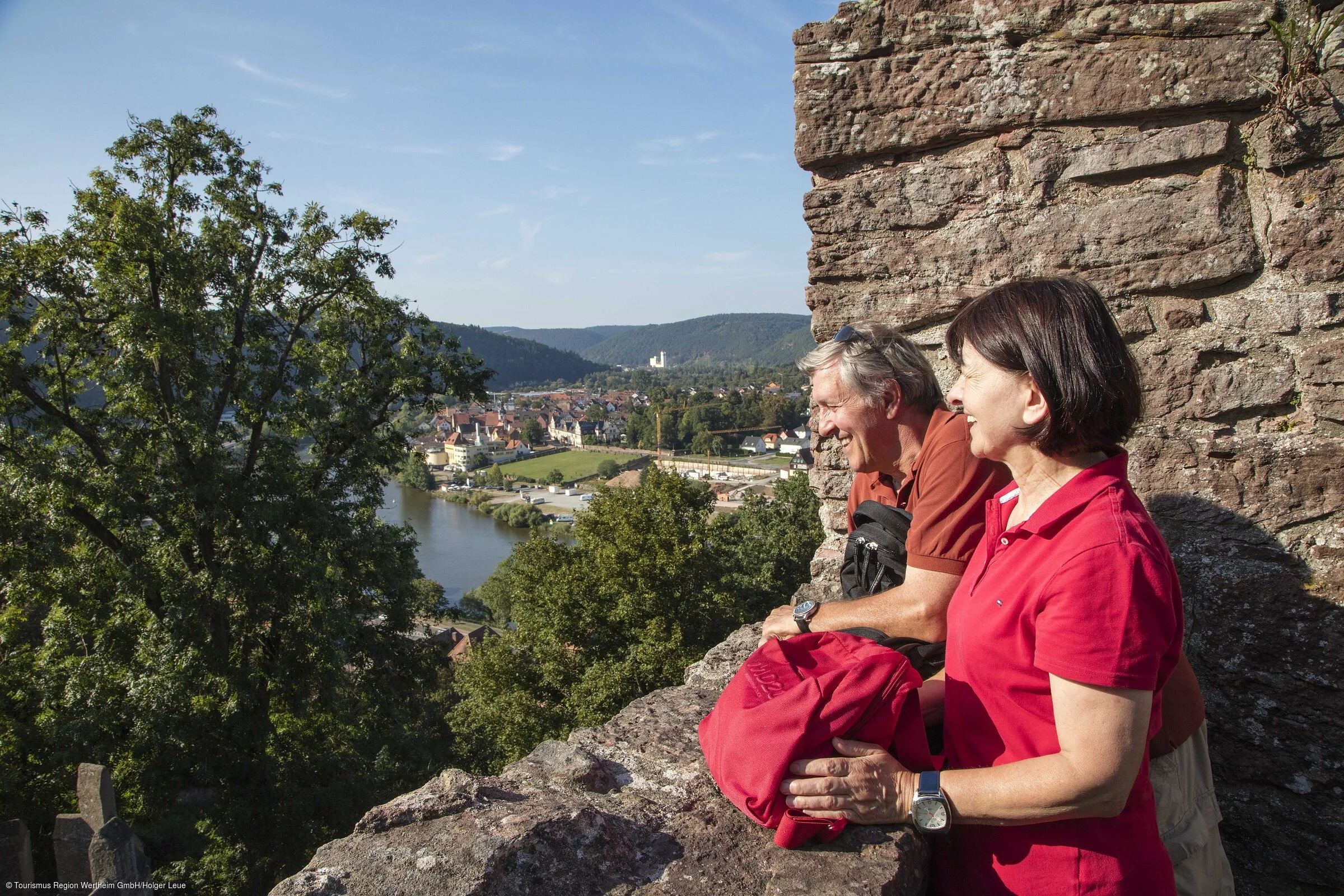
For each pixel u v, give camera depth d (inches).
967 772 49.1
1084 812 44.9
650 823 55.5
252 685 430.6
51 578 424.2
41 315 424.8
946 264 106.2
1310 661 86.6
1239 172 92.9
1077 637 43.3
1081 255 98.6
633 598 631.2
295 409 466.6
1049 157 99.0
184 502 432.1
